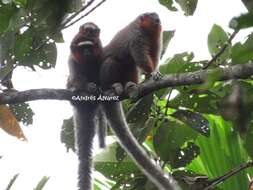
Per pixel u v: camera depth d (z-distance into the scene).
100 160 9.86
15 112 10.34
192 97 9.30
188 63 9.49
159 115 9.64
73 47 12.46
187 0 8.63
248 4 3.25
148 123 9.55
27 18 8.06
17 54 9.16
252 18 3.14
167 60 10.44
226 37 9.70
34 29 8.63
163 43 11.23
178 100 9.40
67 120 10.85
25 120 10.42
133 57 12.54
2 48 9.10
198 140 10.09
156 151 9.41
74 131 11.02
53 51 9.60
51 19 3.94
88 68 12.46
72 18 7.63
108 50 12.82
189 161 9.42
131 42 12.62
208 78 4.39
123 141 10.70
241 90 3.61
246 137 8.42
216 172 9.88
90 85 11.69
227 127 9.96
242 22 3.15
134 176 9.81
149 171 9.82
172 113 9.44
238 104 3.54
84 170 11.12
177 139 9.34
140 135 9.45
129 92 10.77
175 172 9.48
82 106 11.48
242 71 7.57
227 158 9.85
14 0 8.02
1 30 8.38
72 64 12.54
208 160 9.97
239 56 3.93
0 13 8.08
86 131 11.48
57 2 3.87
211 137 10.04
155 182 9.59
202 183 9.20
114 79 12.30
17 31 8.91
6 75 9.54
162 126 9.38
